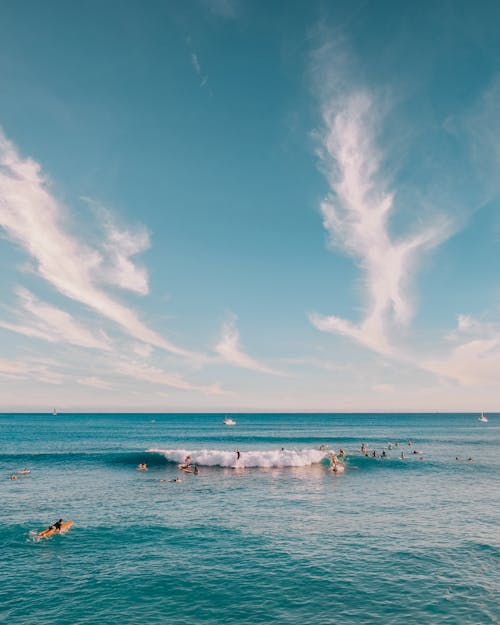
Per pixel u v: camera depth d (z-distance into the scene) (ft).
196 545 74.28
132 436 379.76
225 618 49.47
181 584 58.70
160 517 91.97
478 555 69.46
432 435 412.98
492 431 496.23
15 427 566.77
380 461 187.11
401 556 69.05
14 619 49.29
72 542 75.82
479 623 48.06
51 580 60.18
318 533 81.00
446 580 59.82
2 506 101.91
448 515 94.43
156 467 165.07
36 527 84.43
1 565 65.46
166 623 48.34
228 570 63.57
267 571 63.10
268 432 460.96
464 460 196.75
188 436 382.63
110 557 68.74
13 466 170.71
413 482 137.39
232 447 270.87
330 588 57.36
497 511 98.27
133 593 56.03
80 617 49.73
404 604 52.75
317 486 128.47
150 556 69.10
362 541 76.43
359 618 49.29
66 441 316.81
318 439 349.00
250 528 84.12
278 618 49.42
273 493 117.70
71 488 124.36
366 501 108.27
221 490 121.70
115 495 114.42
